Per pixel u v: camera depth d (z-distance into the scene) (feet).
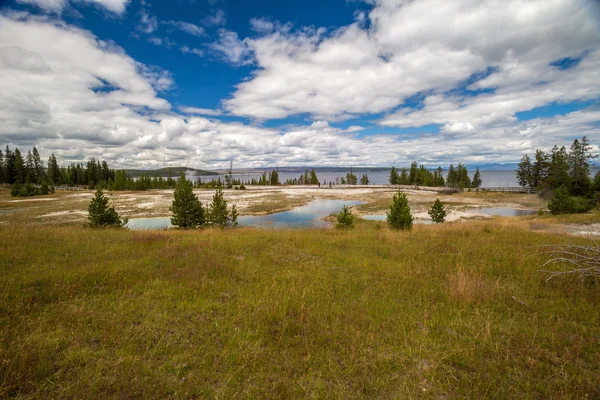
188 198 66.03
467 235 44.70
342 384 10.39
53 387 9.80
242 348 12.44
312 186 338.54
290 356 11.96
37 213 118.42
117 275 21.48
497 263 26.43
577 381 10.43
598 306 16.52
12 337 12.20
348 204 175.83
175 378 10.55
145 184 291.17
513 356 12.14
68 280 19.63
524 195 197.36
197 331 13.96
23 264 23.84
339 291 19.63
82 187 311.06
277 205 164.96
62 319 14.28
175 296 17.99
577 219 70.08
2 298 16.33
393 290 19.92
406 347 12.60
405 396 9.82
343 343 13.15
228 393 9.81
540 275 22.20
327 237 42.06
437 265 25.85
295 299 17.39
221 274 22.74
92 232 42.80
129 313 15.37
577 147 163.63
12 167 303.07
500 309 16.76
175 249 31.14
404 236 43.16
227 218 71.87
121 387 9.98
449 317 15.67
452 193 231.09
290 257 29.50
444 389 10.21
